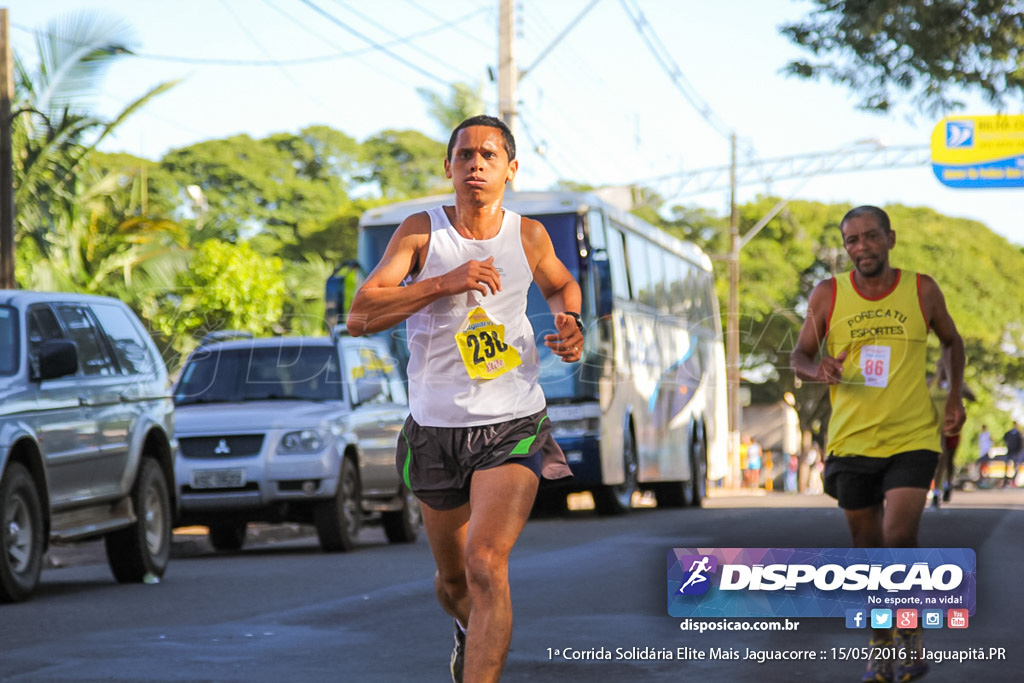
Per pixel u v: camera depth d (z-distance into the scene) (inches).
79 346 479.2
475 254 224.1
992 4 596.1
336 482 625.3
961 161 1025.5
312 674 298.8
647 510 1017.5
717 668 306.5
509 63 1155.3
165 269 956.0
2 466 414.0
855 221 286.8
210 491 616.1
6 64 753.6
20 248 949.8
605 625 367.6
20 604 426.6
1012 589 446.3
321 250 2289.6
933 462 284.0
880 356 286.4
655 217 2373.3
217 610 410.6
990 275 2450.8
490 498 217.5
